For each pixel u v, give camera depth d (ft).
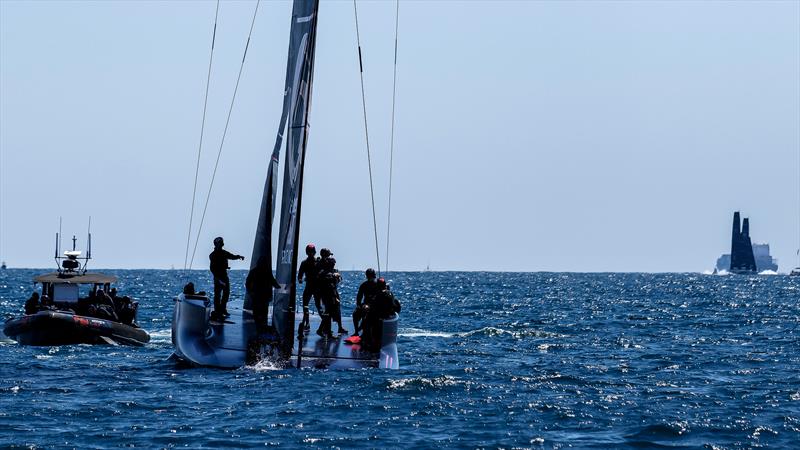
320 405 156.56
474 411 157.69
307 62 180.75
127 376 187.32
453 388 176.86
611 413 159.74
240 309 230.48
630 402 171.01
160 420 145.48
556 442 138.31
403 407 157.99
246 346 194.59
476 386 180.55
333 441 134.72
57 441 132.57
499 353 257.34
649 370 220.23
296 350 195.83
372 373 185.47
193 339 193.26
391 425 145.38
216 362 187.73
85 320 249.75
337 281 207.10
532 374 206.69
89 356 227.61
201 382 174.81
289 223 181.57
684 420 154.10
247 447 130.93
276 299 184.55
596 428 148.05
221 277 211.00
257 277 189.88
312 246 205.87
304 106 180.14
